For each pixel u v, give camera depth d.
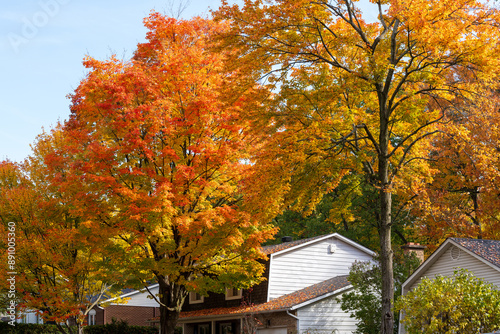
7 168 27.66
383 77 17.28
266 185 17.81
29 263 24.55
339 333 27.27
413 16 16.42
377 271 25.58
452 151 25.67
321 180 19.20
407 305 15.79
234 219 20.03
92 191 20.52
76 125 22.00
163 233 21.23
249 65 17.80
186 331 36.06
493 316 14.67
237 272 24.33
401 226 40.50
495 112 18.53
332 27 19.25
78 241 22.94
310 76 18.53
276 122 17.97
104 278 25.56
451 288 15.12
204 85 21.12
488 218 29.11
